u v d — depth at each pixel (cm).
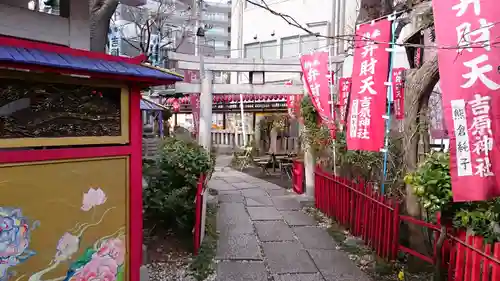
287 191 1136
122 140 367
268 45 1877
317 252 613
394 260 540
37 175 310
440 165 420
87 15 394
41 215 312
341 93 888
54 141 320
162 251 598
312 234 709
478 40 379
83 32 390
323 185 859
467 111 380
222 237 684
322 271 538
